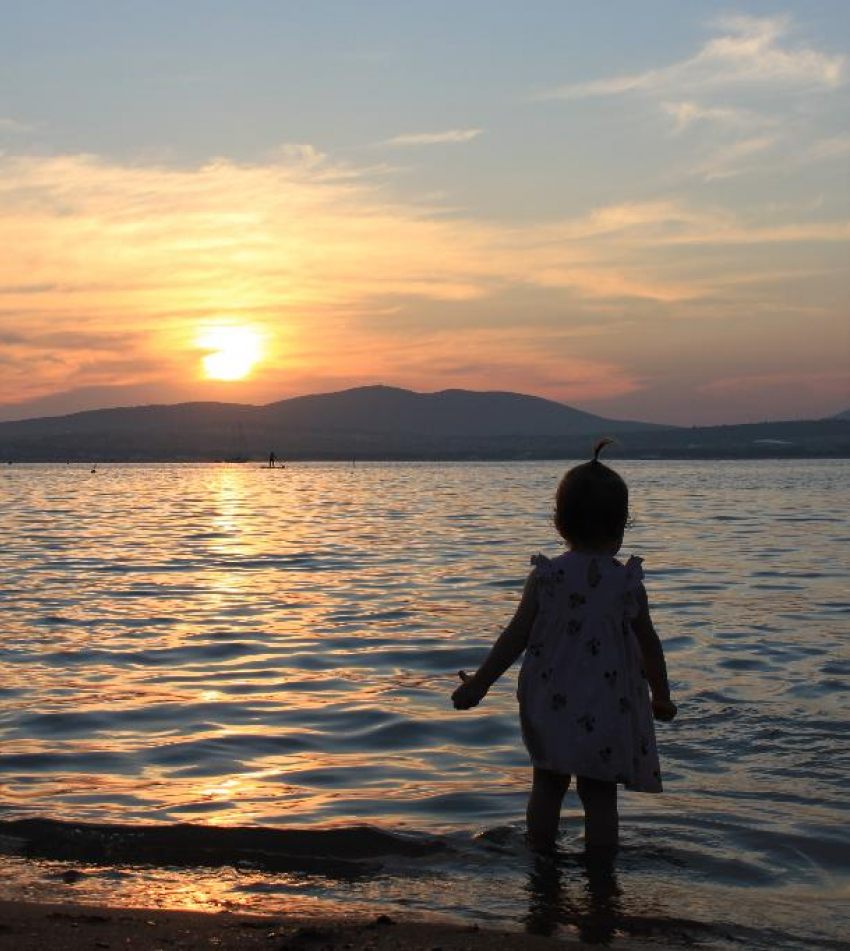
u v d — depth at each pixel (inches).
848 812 114.5
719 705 156.3
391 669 190.1
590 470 111.5
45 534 573.6
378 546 475.8
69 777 128.6
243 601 284.4
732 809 115.5
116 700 166.6
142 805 118.6
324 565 387.2
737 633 221.0
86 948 81.6
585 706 105.6
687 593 290.2
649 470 3129.9
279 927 86.4
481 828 111.3
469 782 127.3
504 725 152.2
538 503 968.3
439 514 776.3
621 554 415.2
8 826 109.9
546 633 108.3
